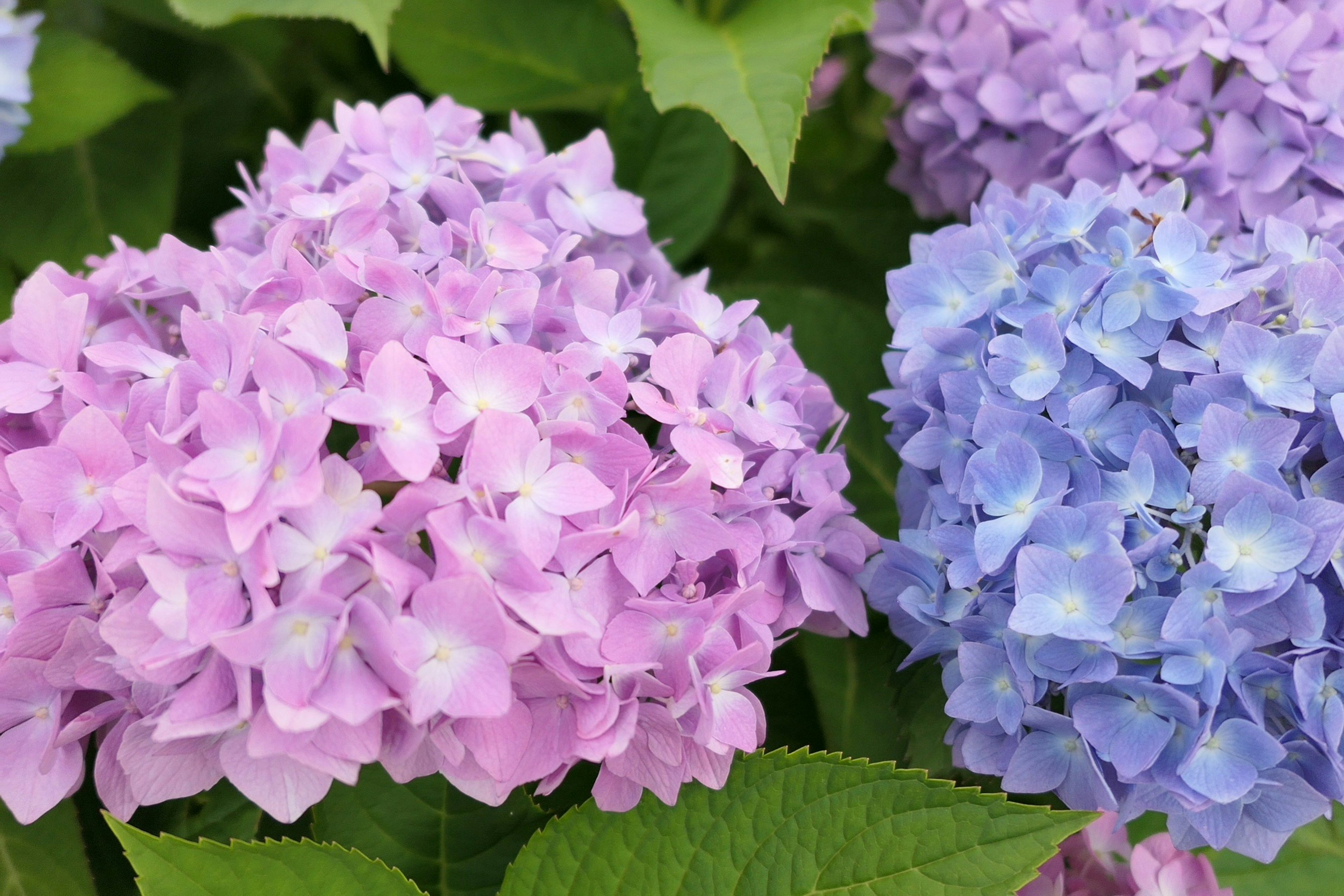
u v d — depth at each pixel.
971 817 0.73
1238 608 0.71
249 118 0.95
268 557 0.68
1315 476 0.73
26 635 0.71
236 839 0.73
